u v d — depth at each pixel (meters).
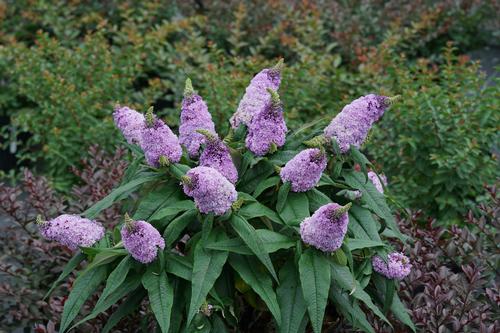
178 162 1.14
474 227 1.75
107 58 2.70
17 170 2.81
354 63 3.05
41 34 2.84
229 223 1.08
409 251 1.48
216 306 1.07
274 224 1.16
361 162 1.13
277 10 3.39
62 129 2.45
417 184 2.16
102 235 1.17
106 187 1.68
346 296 1.11
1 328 1.49
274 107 1.13
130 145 1.23
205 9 3.62
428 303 1.31
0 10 3.40
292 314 1.05
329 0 3.52
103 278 1.11
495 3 3.48
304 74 2.57
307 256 1.05
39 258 1.55
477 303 1.35
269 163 1.17
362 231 1.15
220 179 1.02
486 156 2.08
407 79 2.40
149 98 2.67
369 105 1.13
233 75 2.48
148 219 1.11
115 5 3.50
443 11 3.46
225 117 2.36
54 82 2.53
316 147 1.10
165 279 1.05
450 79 2.33
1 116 2.89
